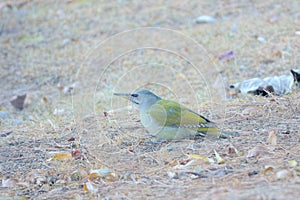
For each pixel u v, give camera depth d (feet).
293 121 35.73
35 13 72.69
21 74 57.26
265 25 59.62
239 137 33.76
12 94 53.21
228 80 48.32
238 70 50.08
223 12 66.03
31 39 65.82
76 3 74.43
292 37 54.95
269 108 38.42
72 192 29.12
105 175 30.53
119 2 72.95
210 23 63.67
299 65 48.65
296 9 63.00
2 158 34.83
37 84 54.90
